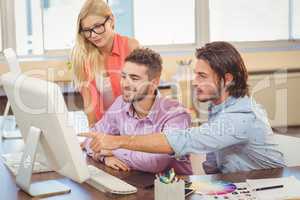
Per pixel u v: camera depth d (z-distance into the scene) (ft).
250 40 19.88
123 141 6.25
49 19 17.72
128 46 8.45
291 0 19.95
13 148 8.30
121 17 18.29
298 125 16.69
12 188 6.02
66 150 5.16
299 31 20.20
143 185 5.97
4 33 17.57
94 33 8.21
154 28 18.85
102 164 7.12
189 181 6.01
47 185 5.97
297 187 5.76
